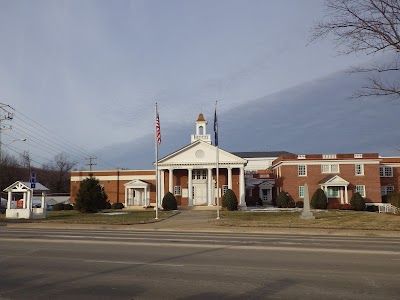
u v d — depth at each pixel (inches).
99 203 1664.6
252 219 1214.9
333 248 548.1
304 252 503.5
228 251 511.2
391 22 639.1
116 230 928.3
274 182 2522.1
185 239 674.8
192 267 394.3
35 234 768.3
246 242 628.1
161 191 2175.2
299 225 1013.2
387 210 1647.4
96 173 2474.2
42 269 384.2
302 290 302.0
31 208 1284.4
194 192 2201.0
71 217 1342.3
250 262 424.2
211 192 2097.7
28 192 1294.3
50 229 946.7
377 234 847.7
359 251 515.2
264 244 597.6
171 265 405.1
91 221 1160.2
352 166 2164.1
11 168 3681.1
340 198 2129.7
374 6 637.9
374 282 329.4
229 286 314.8
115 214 1534.2
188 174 2132.1
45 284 323.0
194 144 2123.5
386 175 2301.9
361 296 285.3
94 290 303.3
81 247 547.2
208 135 2283.5
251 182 2536.9
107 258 449.7
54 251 506.3
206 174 2208.4
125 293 293.9
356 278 344.5
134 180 2365.9
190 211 1774.1
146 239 668.1
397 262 427.8
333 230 910.4
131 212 1711.4
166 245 573.3
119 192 2444.6
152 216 1397.6
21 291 301.1
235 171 2188.7
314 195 1999.3
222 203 1884.8
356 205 1957.4
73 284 322.7
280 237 740.7
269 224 1040.2
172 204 1884.8
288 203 2095.2
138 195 2421.3
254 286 314.5
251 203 2466.8
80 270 379.2
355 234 848.9
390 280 337.4
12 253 488.1
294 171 2204.7
